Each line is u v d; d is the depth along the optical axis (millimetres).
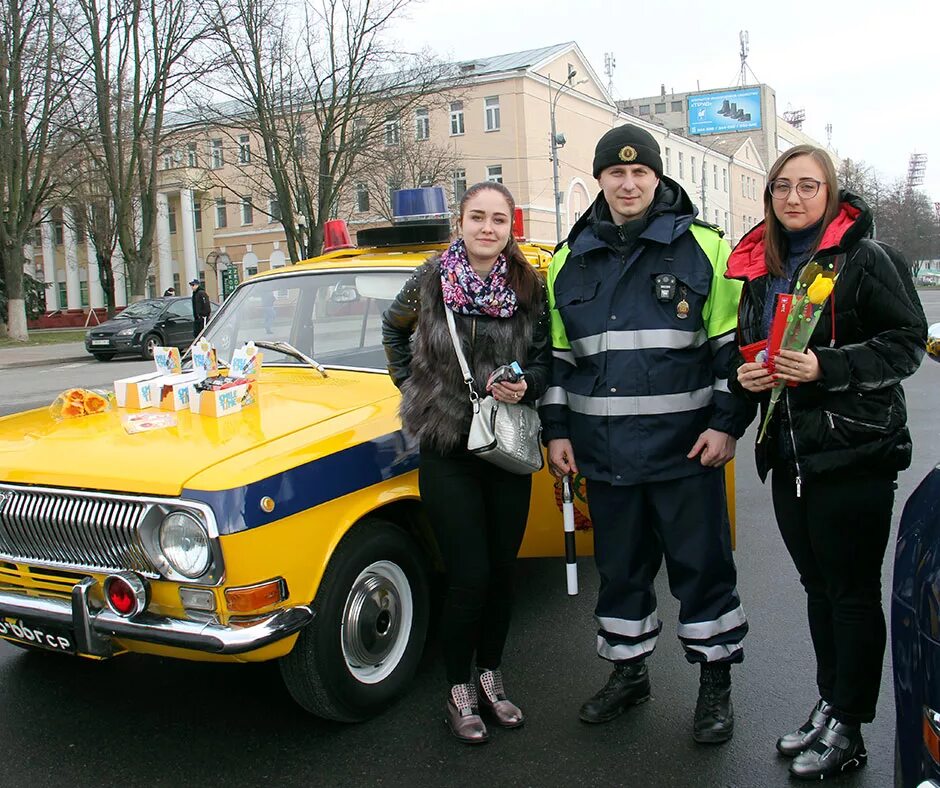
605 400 3092
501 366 3049
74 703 3592
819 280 2535
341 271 4434
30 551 3119
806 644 4023
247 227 51344
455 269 3064
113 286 43875
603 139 3064
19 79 27703
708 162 64250
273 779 3016
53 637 3043
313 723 3391
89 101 30266
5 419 3752
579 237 3156
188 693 3668
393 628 3447
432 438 3059
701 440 3064
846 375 2650
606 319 3074
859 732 2969
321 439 3182
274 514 2855
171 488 2812
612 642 3311
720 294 3033
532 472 3084
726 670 3217
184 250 52719
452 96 35500
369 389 3836
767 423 2889
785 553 5391
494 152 44125
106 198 37656
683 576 3156
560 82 46469
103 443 3188
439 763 3086
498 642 3340
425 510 3225
